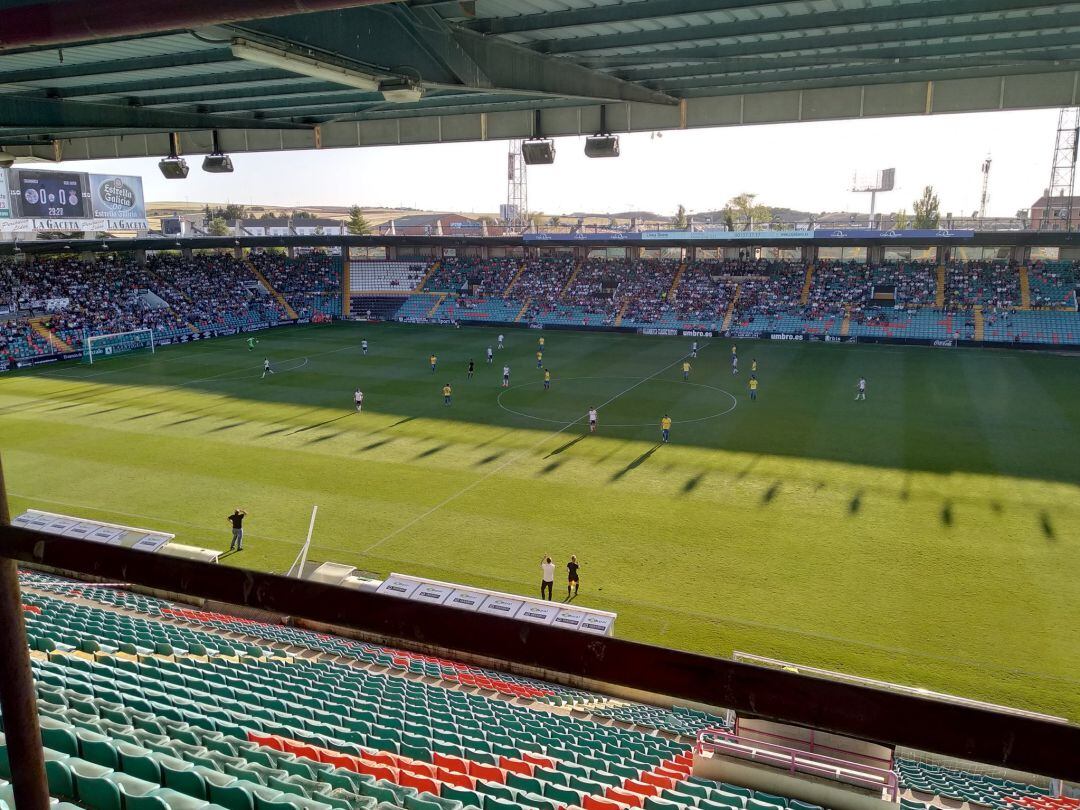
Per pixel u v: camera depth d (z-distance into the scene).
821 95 23.08
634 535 26.48
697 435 38.50
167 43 16.33
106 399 47.34
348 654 18.98
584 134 25.14
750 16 16.34
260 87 22.11
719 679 2.45
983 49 18.61
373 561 24.64
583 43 17.80
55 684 12.27
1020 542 25.41
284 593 2.90
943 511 28.17
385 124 27.70
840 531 26.56
